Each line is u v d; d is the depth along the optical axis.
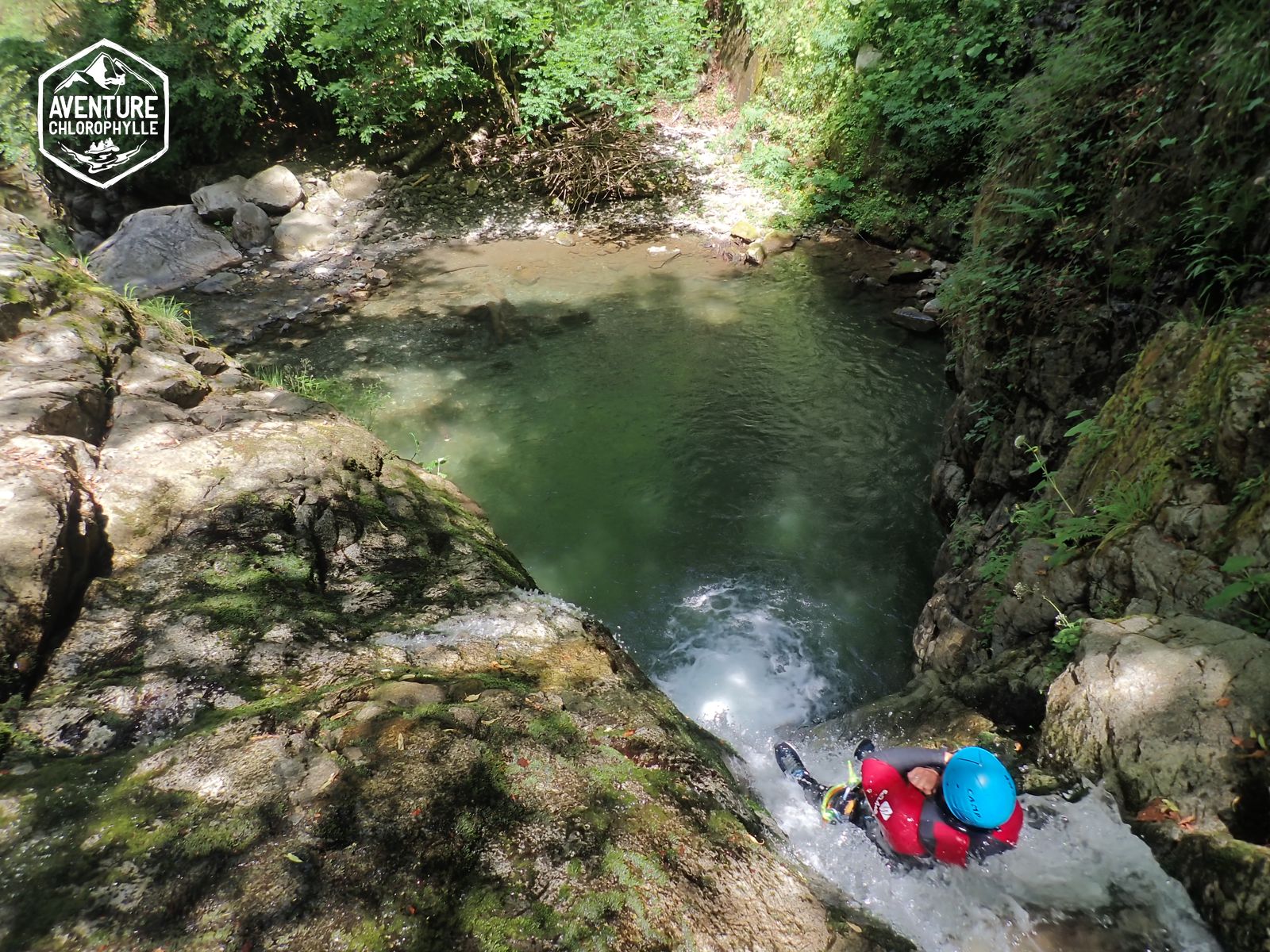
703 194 12.33
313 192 12.41
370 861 2.18
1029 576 4.04
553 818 2.38
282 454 4.19
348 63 12.88
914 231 10.54
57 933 1.96
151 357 4.81
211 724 2.64
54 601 2.92
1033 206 5.31
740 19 14.05
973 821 2.59
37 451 3.46
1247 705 2.72
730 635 5.30
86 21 12.27
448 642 3.30
